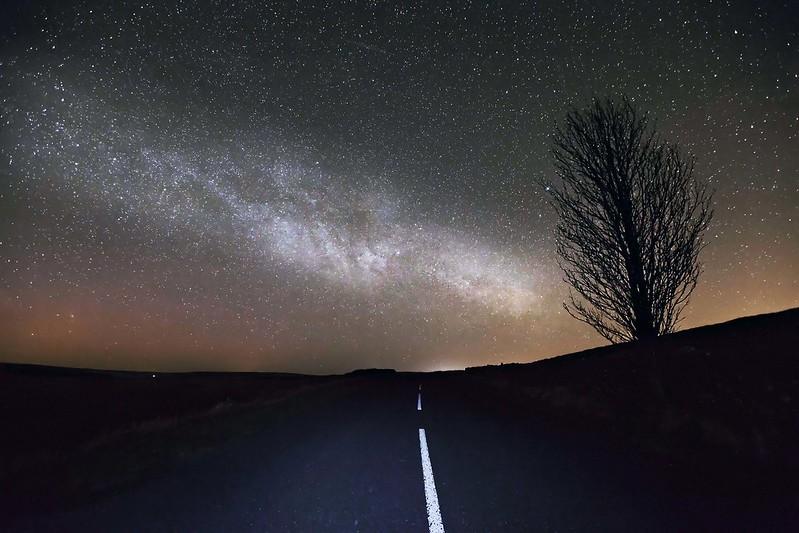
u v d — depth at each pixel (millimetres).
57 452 9398
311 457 8875
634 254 17141
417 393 26719
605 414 12281
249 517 5266
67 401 23359
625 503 5402
